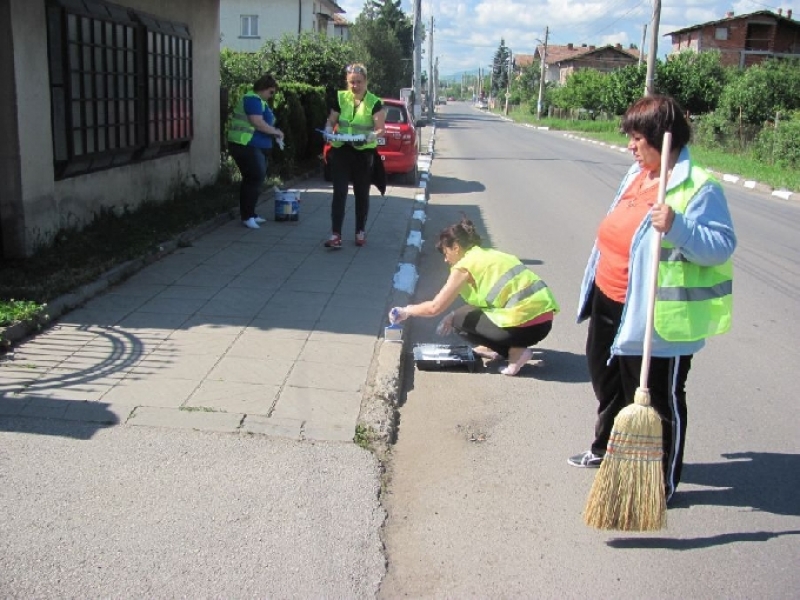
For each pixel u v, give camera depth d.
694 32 59.09
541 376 5.65
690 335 3.59
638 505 3.43
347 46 23.22
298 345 5.66
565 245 10.56
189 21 10.93
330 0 47.09
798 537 3.66
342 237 9.45
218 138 12.42
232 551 3.33
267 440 4.28
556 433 4.71
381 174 9.05
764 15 57.00
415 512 3.78
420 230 10.64
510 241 10.74
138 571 3.17
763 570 3.39
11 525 3.44
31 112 6.99
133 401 4.62
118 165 8.91
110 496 3.69
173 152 10.65
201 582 3.13
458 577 3.28
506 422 4.85
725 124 28.61
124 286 6.90
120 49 8.65
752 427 4.91
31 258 6.97
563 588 3.23
